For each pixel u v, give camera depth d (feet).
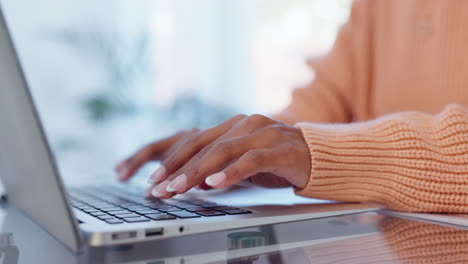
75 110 9.27
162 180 1.82
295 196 1.94
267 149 1.71
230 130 1.90
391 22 3.13
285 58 10.19
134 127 9.64
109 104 9.46
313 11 9.97
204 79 10.08
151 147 2.66
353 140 1.84
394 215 1.67
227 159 1.69
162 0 9.61
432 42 2.83
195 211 1.46
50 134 9.11
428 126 1.89
